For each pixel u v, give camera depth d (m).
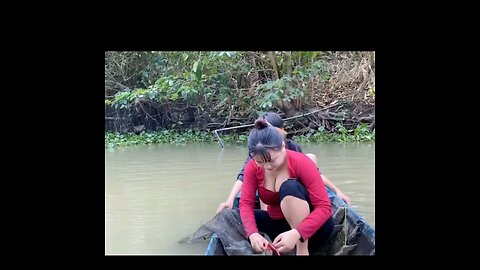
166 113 11.30
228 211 3.06
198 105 11.06
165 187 5.27
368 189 4.95
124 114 11.25
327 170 6.01
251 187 2.83
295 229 2.53
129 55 11.21
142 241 3.54
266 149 2.58
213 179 5.69
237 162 7.00
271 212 2.86
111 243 3.46
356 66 10.71
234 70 10.25
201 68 8.80
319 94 10.73
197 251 3.37
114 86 11.22
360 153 7.62
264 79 10.59
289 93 9.84
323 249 2.91
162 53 11.03
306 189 2.66
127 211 4.32
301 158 2.70
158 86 9.71
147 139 10.37
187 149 8.85
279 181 2.72
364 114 10.45
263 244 2.60
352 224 2.97
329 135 10.05
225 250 2.77
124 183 5.50
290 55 9.64
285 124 10.30
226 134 10.92
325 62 10.28
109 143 9.77
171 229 3.80
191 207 4.43
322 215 2.59
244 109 10.88
